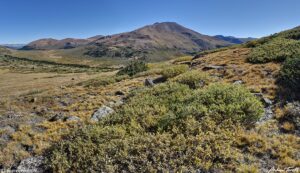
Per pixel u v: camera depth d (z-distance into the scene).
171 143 10.30
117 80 29.78
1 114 17.56
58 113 17.17
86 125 13.59
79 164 10.02
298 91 14.35
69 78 62.88
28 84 58.28
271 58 22.12
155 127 12.12
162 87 17.95
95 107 17.98
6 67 132.62
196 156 9.41
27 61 197.25
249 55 25.20
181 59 42.69
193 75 19.77
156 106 14.15
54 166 10.12
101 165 9.68
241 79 18.67
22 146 12.59
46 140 13.12
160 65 39.84
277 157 9.27
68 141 11.73
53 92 25.59
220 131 10.68
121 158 9.81
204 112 12.00
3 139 13.24
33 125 15.23
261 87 15.79
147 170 9.16
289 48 22.98
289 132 10.86
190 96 14.37
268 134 10.77
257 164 9.01
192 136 10.49
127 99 18.75
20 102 20.92
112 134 11.48
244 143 10.12
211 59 30.80
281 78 16.42
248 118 11.51
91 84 28.47
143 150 10.10
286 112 12.29
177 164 9.29
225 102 12.84
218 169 8.88
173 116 12.05
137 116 13.28
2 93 47.72
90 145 10.91
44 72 104.56
